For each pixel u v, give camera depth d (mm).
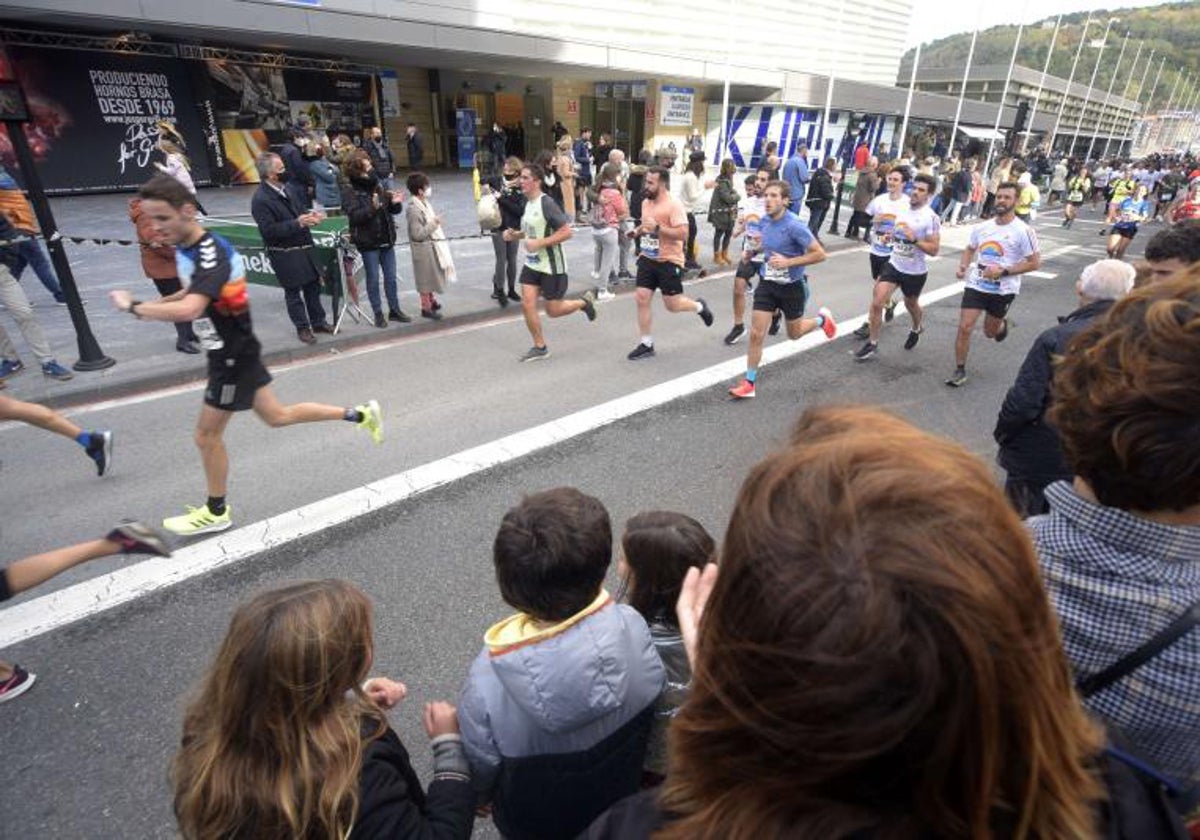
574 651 1376
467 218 13453
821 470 587
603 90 24234
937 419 5395
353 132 19500
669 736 676
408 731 2490
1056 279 11367
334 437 4793
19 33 13438
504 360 6438
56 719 2514
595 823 779
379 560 3459
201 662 2791
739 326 6996
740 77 21547
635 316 8047
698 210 10484
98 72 14688
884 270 6613
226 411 3439
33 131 14180
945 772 521
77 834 2119
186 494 4051
